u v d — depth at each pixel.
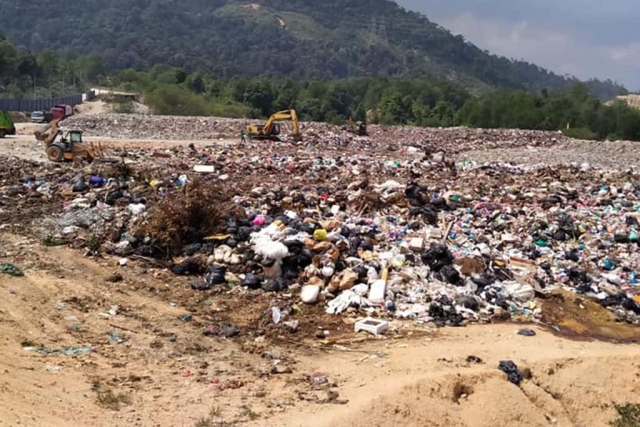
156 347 12.41
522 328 14.05
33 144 37.62
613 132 87.50
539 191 25.34
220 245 16.53
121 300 14.37
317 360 12.27
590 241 19.06
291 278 15.43
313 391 10.90
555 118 89.06
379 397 10.38
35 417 9.18
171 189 21.34
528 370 12.02
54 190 21.47
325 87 120.75
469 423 10.51
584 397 11.72
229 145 41.56
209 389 10.86
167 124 55.16
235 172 27.73
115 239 17.30
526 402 11.04
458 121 96.69
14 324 12.72
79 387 10.52
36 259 16.03
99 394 10.34
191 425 9.56
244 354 12.45
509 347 12.91
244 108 93.38
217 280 15.32
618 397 11.72
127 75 121.19
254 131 46.25
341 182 25.39
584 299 15.45
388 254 16.31
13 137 43.34
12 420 8.89
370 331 13.41
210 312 14.16
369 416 9.97
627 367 12.21
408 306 14.55
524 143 58.28
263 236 16.38
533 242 18.78
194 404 10.27
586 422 11.42
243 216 18.08
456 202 21.86
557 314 14.80
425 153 41.41
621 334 14.15
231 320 13.87
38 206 20.03
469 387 11.20
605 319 14.79
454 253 16.86
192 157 32.16
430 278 15.77
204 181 24.08
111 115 59.22
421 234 17.98
